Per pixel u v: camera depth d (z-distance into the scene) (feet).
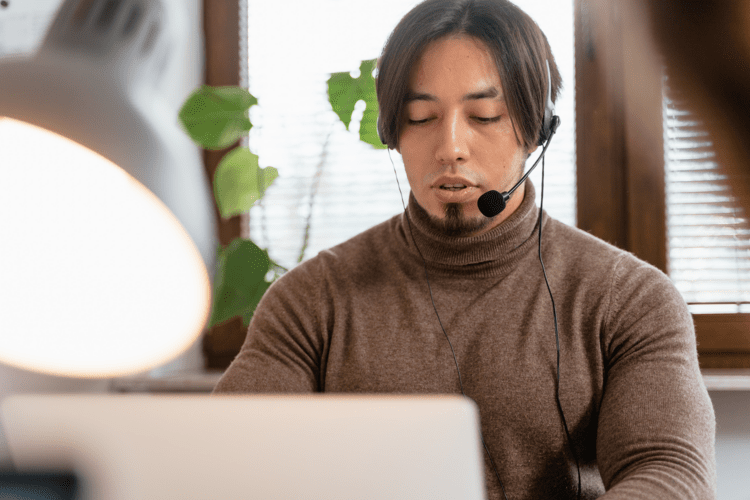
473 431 1.63
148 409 1.66
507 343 3.20
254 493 1.64
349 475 1.64
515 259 3.34
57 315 1.87
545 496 3.06
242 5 6.70
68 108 1.39
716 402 5.22
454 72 3.06
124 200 1.54
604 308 3.14
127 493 1.65
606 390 3.02
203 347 6.59
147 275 1.72
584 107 6.00
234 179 4.87
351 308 3.47
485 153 3.15
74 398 1.68
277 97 6.64
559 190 6.11
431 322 3.33
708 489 2.45
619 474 2.66
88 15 1.60
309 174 6.55
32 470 1.58
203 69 6.68
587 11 5.95
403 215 3.64
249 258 4.63
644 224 5.73
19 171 1.52
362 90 4.70
